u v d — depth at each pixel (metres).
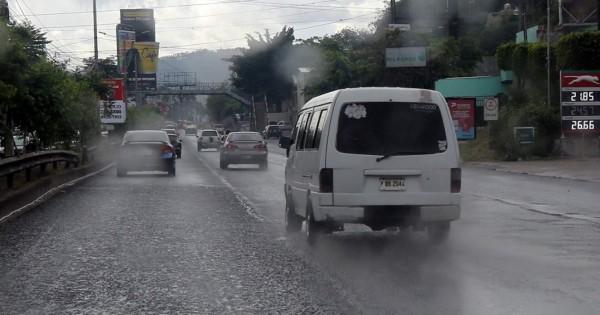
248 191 23.20
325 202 11.54
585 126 34.91
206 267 10.62
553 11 57.41
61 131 30.50
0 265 10.87
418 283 9.34
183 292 9.05
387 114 11.63
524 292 8.74
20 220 15.98
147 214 16.98
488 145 40.41
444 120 11.73
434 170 11.61
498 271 10.05
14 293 9.08
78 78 45.91
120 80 55.72
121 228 14.66
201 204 19.19
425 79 68.88
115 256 11.55
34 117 26.41
